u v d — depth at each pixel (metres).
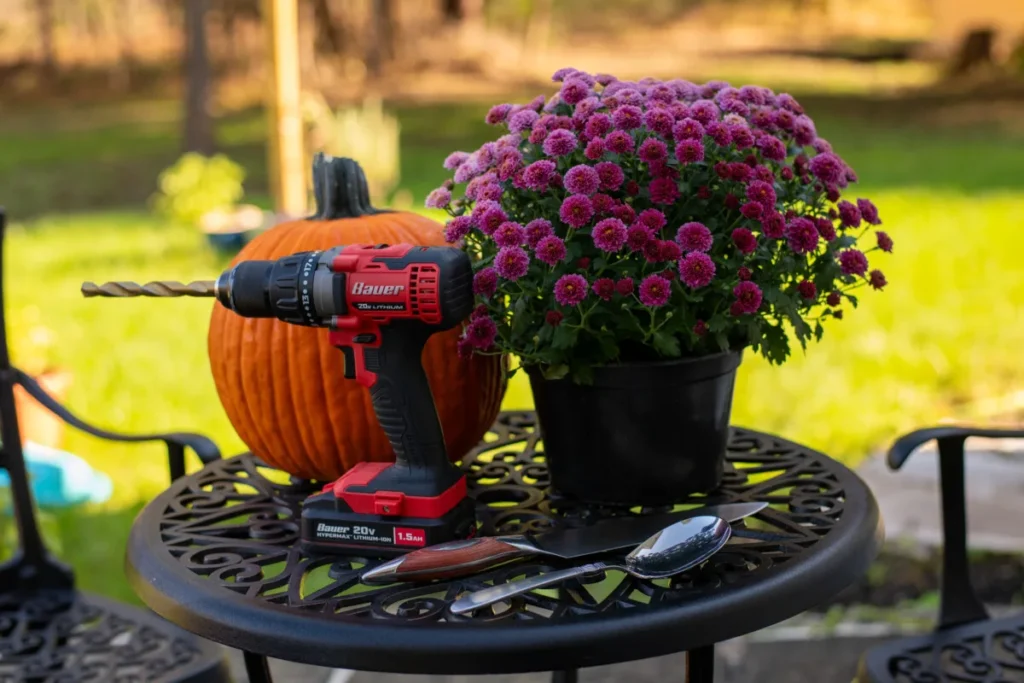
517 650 0.97
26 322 3.21
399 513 1.17
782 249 1.20
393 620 1.01
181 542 1.25
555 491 1.32
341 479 1.21
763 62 19.91
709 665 1.17
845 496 1.30
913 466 3.07
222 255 6.56
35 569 1.74
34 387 1.68
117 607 1.71
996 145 10.98
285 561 1.20
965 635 1.52
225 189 6.92
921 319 4.79
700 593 1.04
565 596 1.06
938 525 2.68
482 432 1.45
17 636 1.62
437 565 1.08
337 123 7.17
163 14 20.45
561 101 1.25
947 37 19.31
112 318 5.22
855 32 24.36
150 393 4.09
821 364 4.23
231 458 1.58
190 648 1.61
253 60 18.81
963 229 6.61
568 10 24.61
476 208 1.15
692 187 1.19
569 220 1.11
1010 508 2.75
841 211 1.21
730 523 1.17
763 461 1.45
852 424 3.58
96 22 19.91
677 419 1.24
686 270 1.10
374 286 1.09
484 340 1.16
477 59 19.50
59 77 18.48
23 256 6.96
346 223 1.42
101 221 8.45
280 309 1.12
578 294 1.10
